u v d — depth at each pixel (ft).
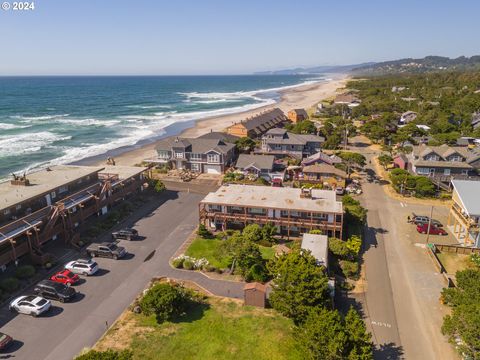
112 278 130.00
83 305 115.14
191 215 185.37
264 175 238.27
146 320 107.65
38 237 139.54
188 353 94.63
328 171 223.71
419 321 112.57
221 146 263.29
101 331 103.71
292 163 266.98
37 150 325.01
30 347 97.71
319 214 159.02
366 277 135.03
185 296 114.21
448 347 102.27
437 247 154.92
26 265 132.16
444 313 116.47
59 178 172.76
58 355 95.04
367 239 164.14
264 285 123.85
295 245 146.30
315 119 476.95
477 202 158.30
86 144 353.92
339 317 91.20
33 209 151.02
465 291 105.50
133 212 189.47
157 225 173.78
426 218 179.32
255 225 158.81
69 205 157.89
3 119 497.87
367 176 250.16
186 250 149.28
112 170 214.48
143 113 583.17
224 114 572.10
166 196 212.64
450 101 491.72
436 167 228.43
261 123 382.01
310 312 94.99
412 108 493.36
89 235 159.53
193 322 106.52
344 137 346.74
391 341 104.12
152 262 140.77
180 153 257.14
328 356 83.25
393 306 119.24
